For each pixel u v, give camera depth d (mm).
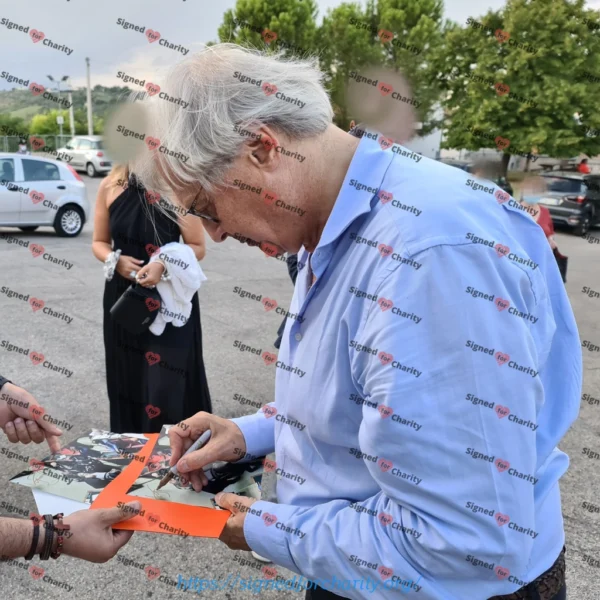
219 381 3832
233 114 891
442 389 780
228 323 5109
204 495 1204
